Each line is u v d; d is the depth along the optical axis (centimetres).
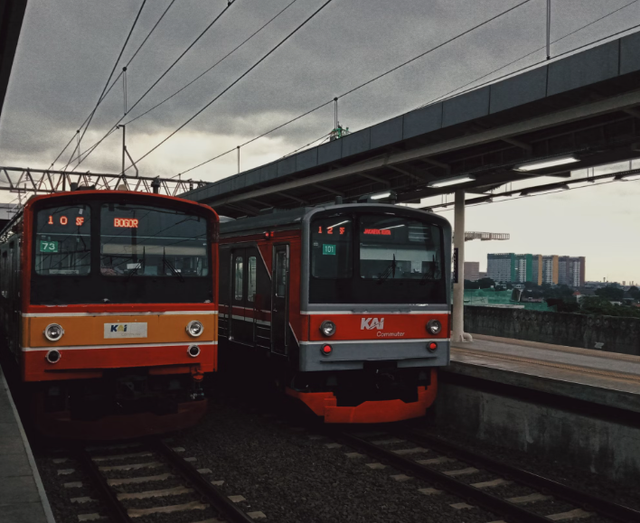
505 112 891
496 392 938
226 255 1209
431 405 1061
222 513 607
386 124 1110
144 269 822
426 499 675
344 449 866
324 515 622
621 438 751
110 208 812
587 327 1540
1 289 1201
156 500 648
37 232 773
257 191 1600
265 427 975
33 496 505
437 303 988
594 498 651
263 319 1041
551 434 844
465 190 1314
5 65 855
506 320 1781
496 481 735
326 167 1338
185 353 833
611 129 902
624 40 727
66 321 769
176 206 848
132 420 810
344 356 916
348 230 939
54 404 795
